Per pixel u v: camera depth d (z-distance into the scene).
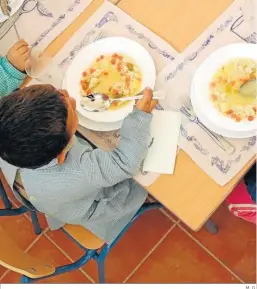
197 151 1.26
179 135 1.27
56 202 1.33
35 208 1.49
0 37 1.45
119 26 1.38
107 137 1.31
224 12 1.34
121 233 1.54
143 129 1.25
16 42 1.41
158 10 1.38
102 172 1.26
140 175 1.27
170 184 1.25
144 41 1.36
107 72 1.34
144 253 1.94
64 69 1.38
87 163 1.26
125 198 1.47
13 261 1.25
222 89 1.26
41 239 1.99
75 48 1.39
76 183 1.27
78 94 1.33
